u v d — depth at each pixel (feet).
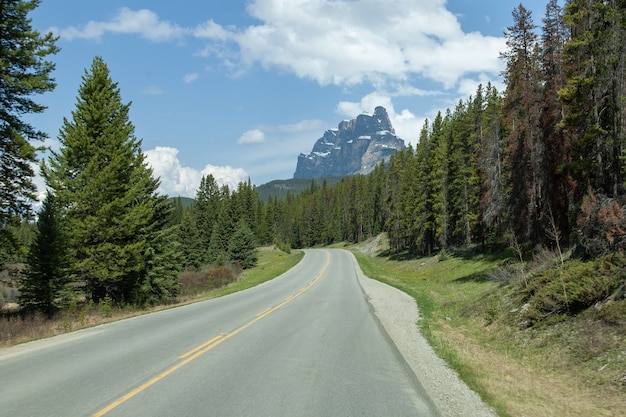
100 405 20.42
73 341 39.09
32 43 62.34
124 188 88.79
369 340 38.58
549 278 50.16
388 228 272.72
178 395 22.03
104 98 88.07
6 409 19.88
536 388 26.78
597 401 24.22
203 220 305.12
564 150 67.92
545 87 76.33
